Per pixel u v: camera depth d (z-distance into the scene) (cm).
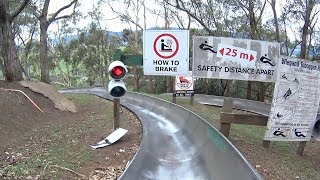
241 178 570
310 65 936
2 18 1542
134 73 4594
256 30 3253
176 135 1125
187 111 1225
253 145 1016
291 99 937
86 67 5788
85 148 876
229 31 3572
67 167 709
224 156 686
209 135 852
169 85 4184
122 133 980
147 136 999
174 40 1000
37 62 5597
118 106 1052
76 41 5694
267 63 995
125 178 589
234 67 991
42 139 973
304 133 977
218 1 3478
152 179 706
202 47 984
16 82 1534
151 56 1006
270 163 842
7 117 1109
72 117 1423
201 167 771
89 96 2508
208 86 3797
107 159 798
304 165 930
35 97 1444
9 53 1571
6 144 898
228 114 989
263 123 979
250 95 3288
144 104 1867
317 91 959
